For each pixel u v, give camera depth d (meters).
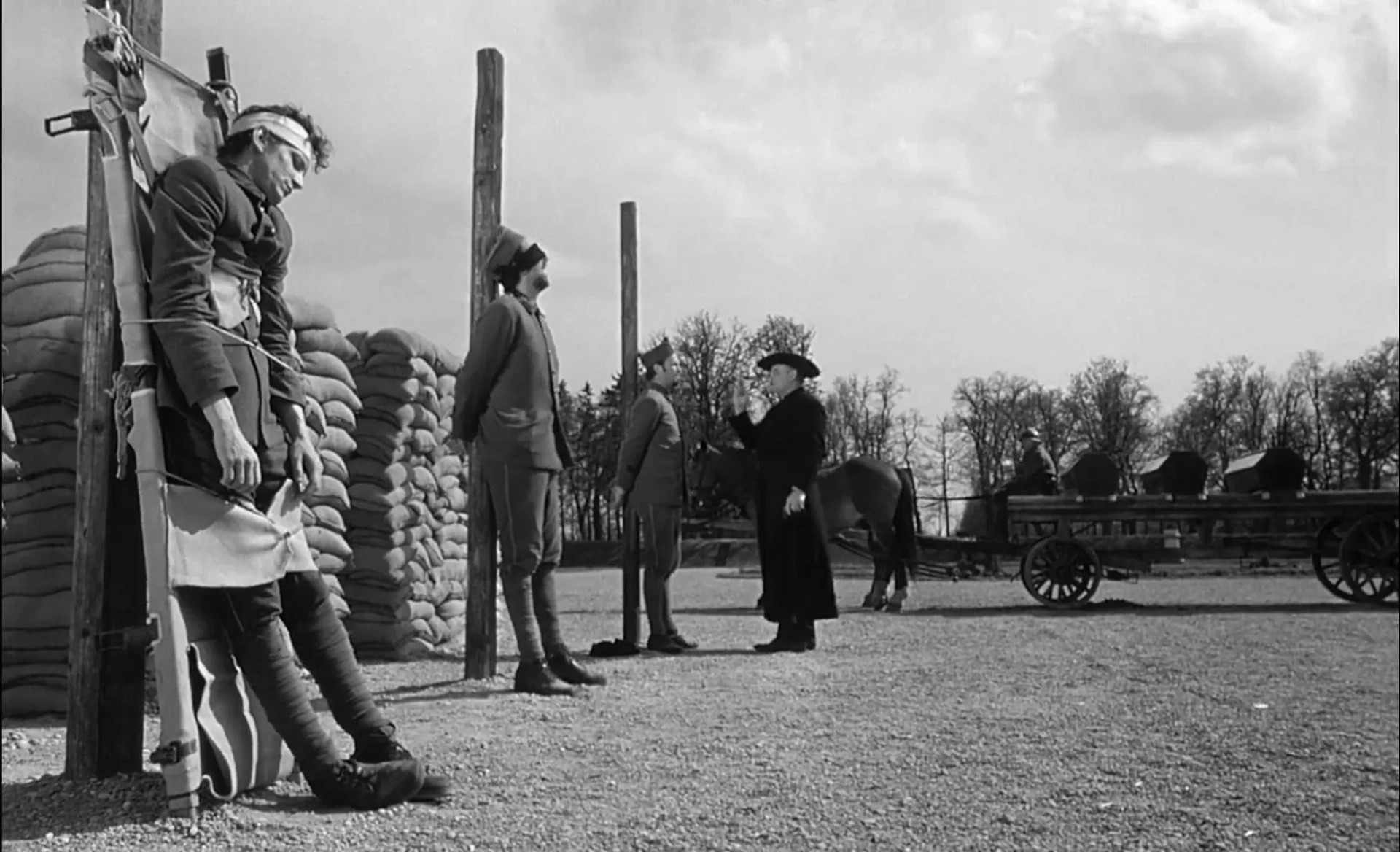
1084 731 6.27
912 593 18.98
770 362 10.15
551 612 7.40
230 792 4.06
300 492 4.41
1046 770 5.33
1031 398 58.88
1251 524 15.99
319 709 6.26
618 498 9.95
